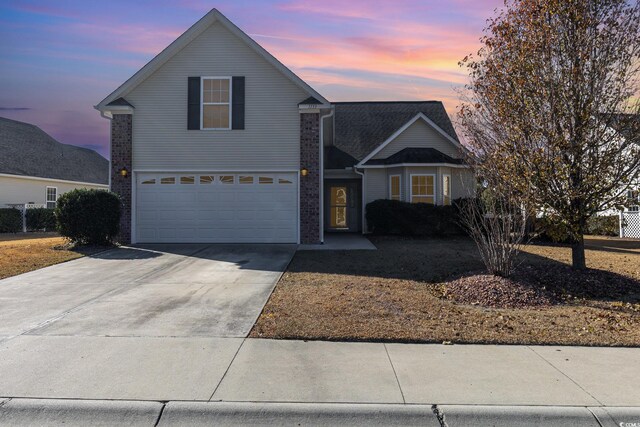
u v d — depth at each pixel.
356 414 3.93
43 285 9.10
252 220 15.15
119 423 3.90
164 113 15.16
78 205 13.84
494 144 10.58
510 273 9.07
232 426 3.86
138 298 8.00
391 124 22.84
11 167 25.64
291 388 4.38
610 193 9.44
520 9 9.82
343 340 5.79
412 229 17.47
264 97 15.16
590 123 9.17
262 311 7.08
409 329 6.15
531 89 9.50
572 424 3.87
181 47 15.16
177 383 4.49
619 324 6.54
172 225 15.13
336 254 12.84
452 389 4.36
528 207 9.34
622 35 9.16
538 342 5.72
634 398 4.19
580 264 10.04
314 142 15.10
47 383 4.49
